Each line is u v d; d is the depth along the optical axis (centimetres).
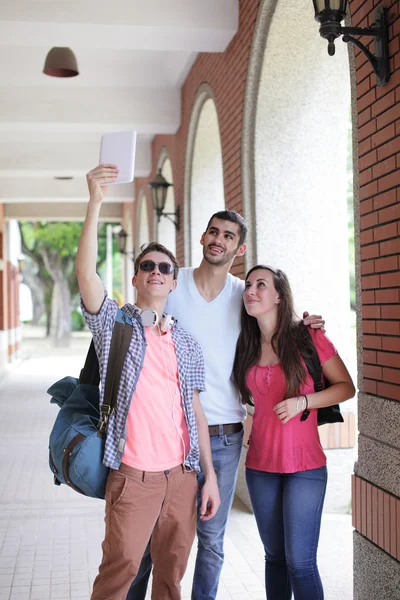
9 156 1423
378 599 352
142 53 983
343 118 645
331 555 498
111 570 300
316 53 616
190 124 958
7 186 1766
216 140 975
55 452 306
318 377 336
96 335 309
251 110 639
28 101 1047
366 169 371
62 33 666
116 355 305
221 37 693
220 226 356
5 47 928
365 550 367
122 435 299
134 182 1822
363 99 373
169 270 319
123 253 2023
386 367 348
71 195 1781
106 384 304
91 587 441
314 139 643
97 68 1034
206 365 358
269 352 348
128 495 297
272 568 349
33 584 445
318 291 651
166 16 661
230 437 362
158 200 1152
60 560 491
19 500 649
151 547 323
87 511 615
